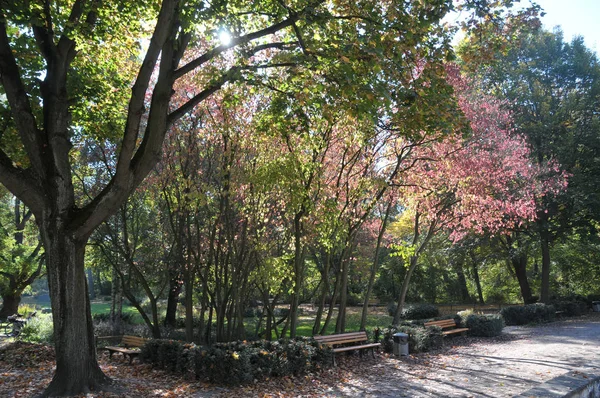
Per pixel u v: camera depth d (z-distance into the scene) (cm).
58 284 708
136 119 673
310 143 1041
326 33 774
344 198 1228
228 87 1023
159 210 1675
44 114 756
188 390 769
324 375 912
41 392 721
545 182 2044
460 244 2456
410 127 809
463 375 897
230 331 1205
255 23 947
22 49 896
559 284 3070
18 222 2708
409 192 1373
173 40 721
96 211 702
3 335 1598
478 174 1405
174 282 1764
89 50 963
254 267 1221
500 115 1769
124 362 1041
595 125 2427
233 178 1081
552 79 2600
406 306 2838
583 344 1287
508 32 891
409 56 840
